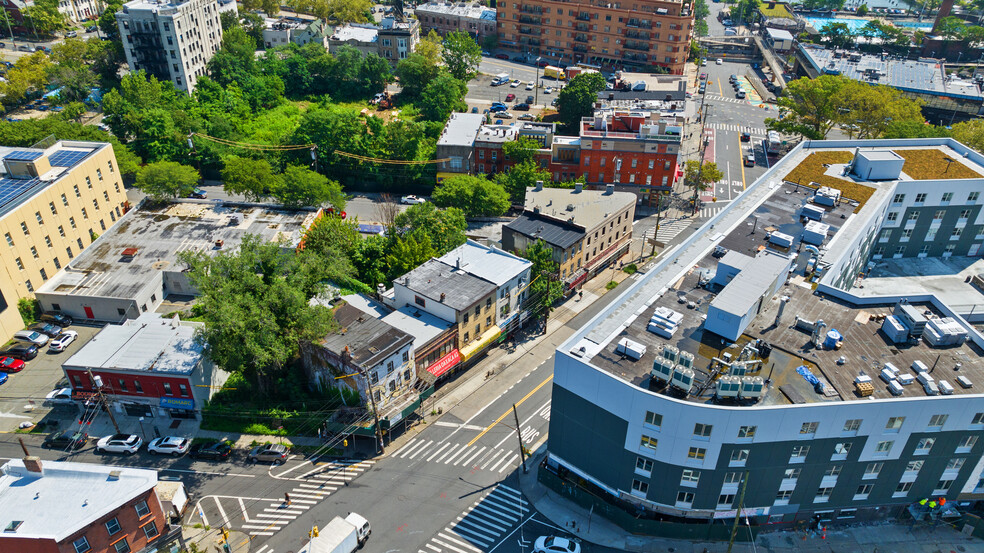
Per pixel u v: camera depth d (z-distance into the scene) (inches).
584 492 2593.5
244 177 4473.4
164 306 3767.2
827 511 2447.1
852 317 2637.8
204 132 5585.6
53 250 3779.5
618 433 2329.0
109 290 3609.7
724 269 2741.1
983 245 4023.1
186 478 2753.4
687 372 2174.0
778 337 2509.8
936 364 2381.9
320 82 7185.0
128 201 4653.1
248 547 2466.8
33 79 6742.1
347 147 5374.0
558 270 3745.1
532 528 2559.1
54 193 3789.4
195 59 6855.3
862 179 3720.5
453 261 3533.5
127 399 2970.0
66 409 3051.2
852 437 2217.0
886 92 5851.4
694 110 6771.7
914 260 4037.9
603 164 5088.6
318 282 3152.1
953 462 2337.6
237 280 2844.5
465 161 5241.1
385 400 2915.8
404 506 2650.1
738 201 3545.8
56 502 2175.2
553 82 7790.4
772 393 2231.8
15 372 3253.0
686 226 4886.8
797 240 3166.8
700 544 2464.3
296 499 2672.2
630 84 6589.6
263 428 2972.4
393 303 3415.4
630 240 4456.2
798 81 6279.5
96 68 7116.1
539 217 4057.6
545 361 3457.2
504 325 3496.6
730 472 2274.9
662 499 2396.7
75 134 4970.5
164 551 2345.0
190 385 2881.4
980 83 7145.7
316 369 3019.2
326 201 4507.9
